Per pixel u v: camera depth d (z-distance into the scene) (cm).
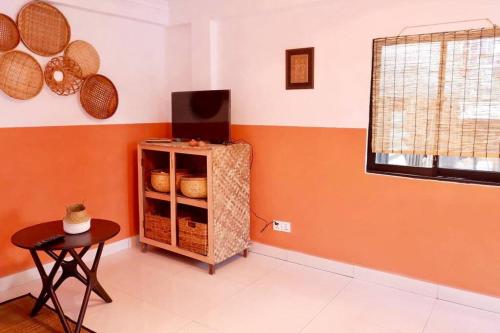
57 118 332
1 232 304
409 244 301
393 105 298
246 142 374
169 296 299
